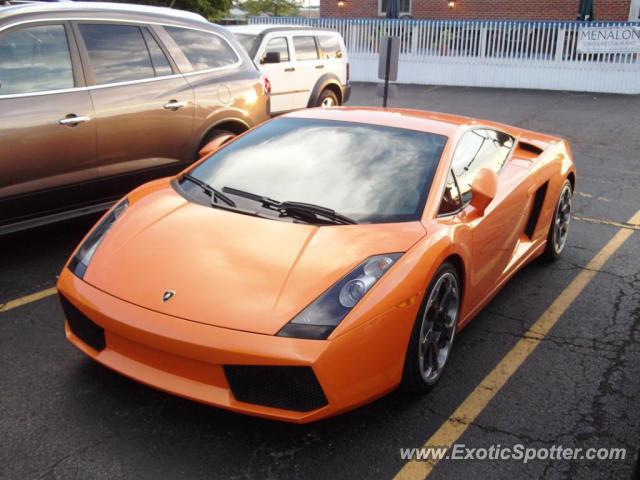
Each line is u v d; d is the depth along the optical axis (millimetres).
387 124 3873
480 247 3531
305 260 2820
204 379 2605
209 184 3559
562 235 5262
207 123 5508
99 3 5012
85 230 5430
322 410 2557
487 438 2887
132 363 2756
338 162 3553
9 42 4344
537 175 4488
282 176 3504
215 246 2939
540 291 4621
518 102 15156
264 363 2465
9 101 4270
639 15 20719
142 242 3041
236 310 2580
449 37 18312
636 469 2322
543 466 2725
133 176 5078
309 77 10352
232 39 5980
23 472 2531
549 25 17391
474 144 4027
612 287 4750
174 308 2625
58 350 3455
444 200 3393
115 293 2770
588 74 17312
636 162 9305
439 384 3312
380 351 2695
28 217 4574
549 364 3586
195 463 2623
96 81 4777
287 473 2590
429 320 3074
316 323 2545
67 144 4562
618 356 3713
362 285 2705
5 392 3045
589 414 3119
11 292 4188
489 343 3805
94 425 2832
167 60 5305
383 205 3254
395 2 21031
